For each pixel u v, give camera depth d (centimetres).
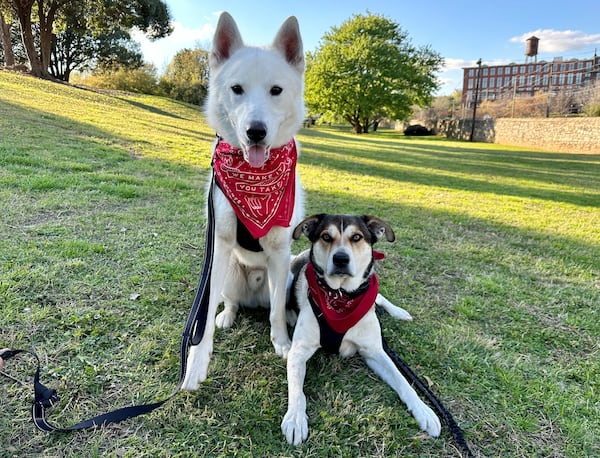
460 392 82
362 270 87
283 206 89
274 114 86
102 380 77
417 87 1495
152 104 877
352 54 1415
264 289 108
